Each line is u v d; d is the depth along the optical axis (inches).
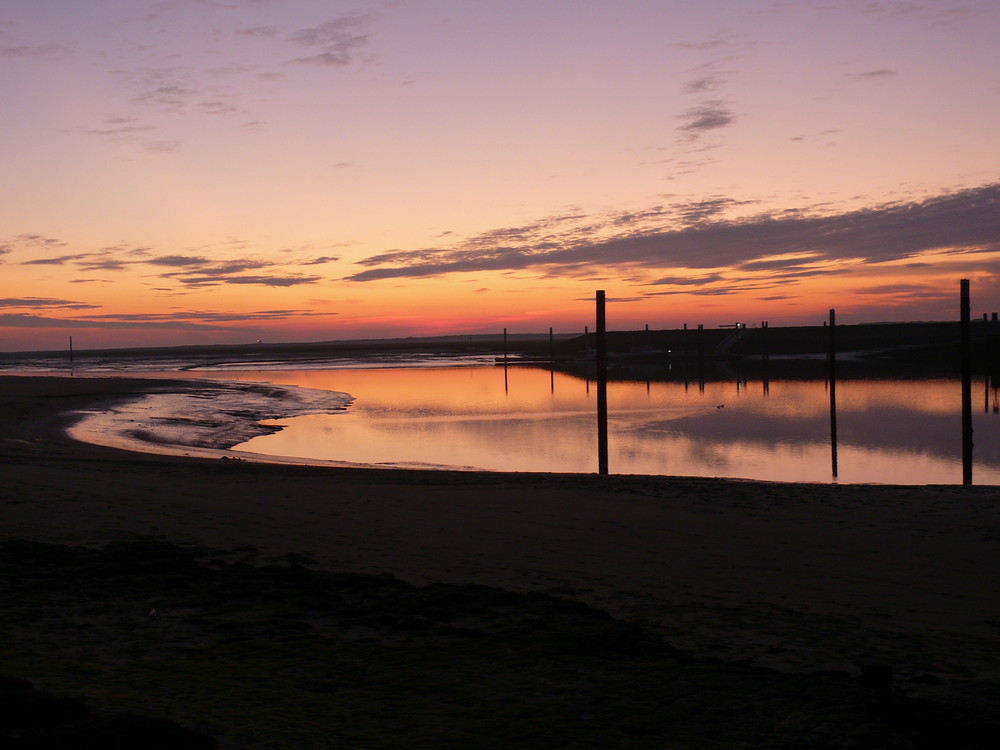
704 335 6082.7
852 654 291.3
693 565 462.0
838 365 3811.5
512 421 1642.5
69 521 547.2
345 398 2241.6
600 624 312.8
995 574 445.7
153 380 2960.1
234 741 189.8
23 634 297.9
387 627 314.7
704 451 1212.5
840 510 628.4
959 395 2102.6
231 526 550.3
